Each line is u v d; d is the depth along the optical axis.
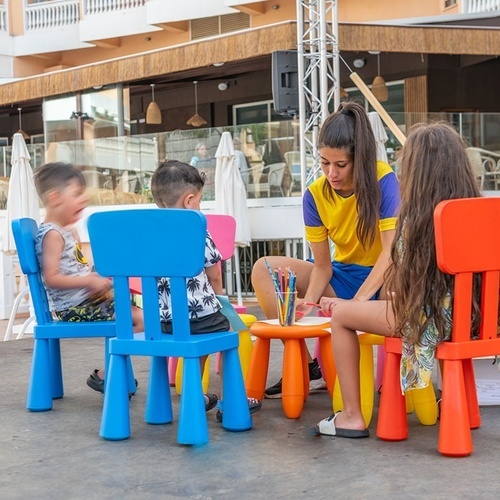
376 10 14.57
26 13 18.59
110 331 3.29
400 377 2.66
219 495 2.20
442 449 2.51
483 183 10.08
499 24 11.08
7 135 17.25
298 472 2.38
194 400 2.71
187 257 2.65
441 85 12.62
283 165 10.07
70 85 12.58
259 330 3.08
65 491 2.28
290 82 7.86
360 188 3.17
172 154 10.69
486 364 3.29
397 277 2.53
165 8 16.08
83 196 3.46
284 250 10.30
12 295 9.59
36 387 3.29
